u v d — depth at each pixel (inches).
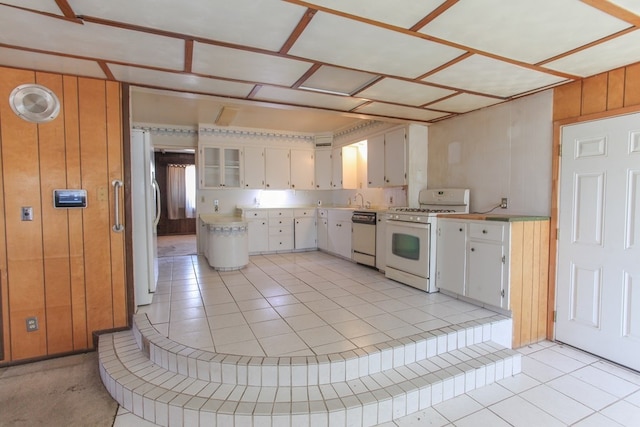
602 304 99.4
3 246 92.7
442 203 150.5
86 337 102.3
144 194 116.9
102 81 101.0
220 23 68.3
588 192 101.8
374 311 112.7
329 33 73.0
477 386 86.8
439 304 119.8
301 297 128.5
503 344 105.2
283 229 230.1
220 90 112.3
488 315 108.8
